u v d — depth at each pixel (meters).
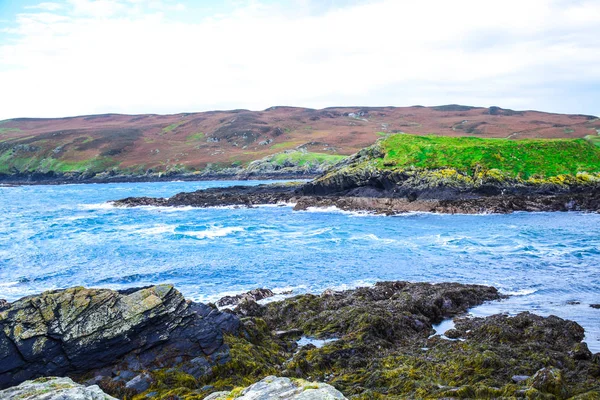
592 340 16.02
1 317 13.33
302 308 19.92
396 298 20.67
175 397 11.95
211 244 37.78
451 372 13.13
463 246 34.84
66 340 13.28
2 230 47.06
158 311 14.37
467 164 62.22
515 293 22.94
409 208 57.09
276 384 9.70
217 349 14.25
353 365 14.36
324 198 63.19
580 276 25.73
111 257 33.19
